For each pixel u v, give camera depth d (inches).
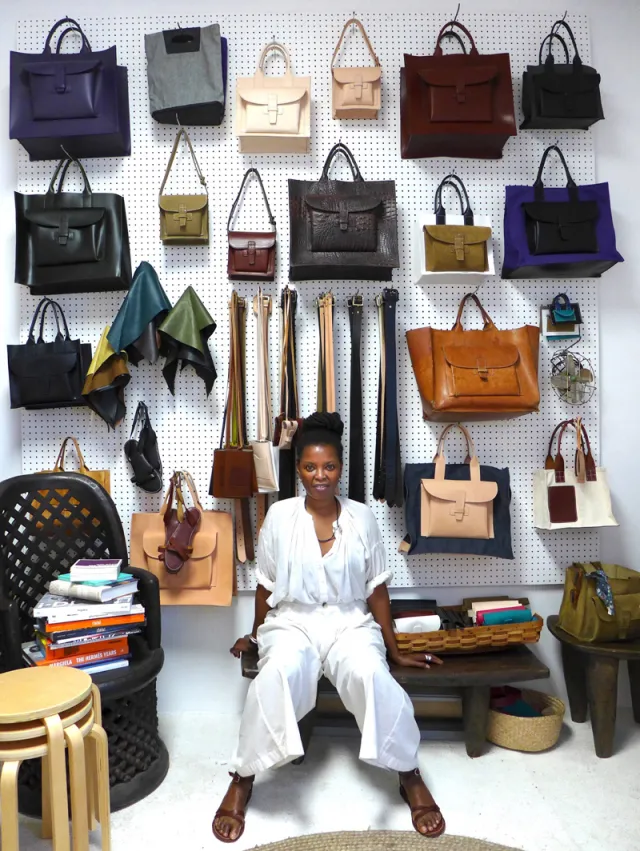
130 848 70.3
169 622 101.3
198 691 101.8
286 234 99.7
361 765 85.7
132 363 98.9
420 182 100.7
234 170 99.7
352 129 100.3
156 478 96.8
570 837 71.7
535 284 101.5
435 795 79.1
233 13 100.0
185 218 94.9
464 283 100.7
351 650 77.5
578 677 97.2
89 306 100.3
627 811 76.2
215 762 87.4
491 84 94.8
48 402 95.5
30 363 94.5
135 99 99.7
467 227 94.4
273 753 71.9
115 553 88.1
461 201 101.0
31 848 71.6
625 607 88.2
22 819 77.2
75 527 90.1
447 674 83.4
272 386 100.0
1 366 101.1
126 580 81.4
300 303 100.2
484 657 89.4
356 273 96.8
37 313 99.1
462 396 91.7
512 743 89.0
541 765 85.8
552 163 101.6
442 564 101.3
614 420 104.0
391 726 72.6
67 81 93.1
